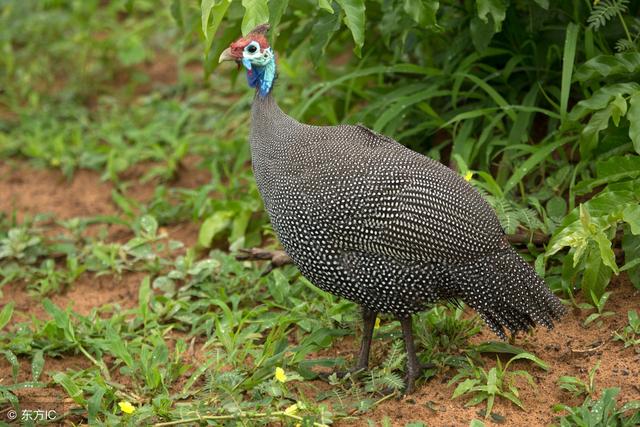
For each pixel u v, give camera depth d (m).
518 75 10.94
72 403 8.27
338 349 8.87
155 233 11.25
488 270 7.63
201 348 9.10
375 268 7.71
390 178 7.65
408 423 7.51
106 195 12.85
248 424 7.41
